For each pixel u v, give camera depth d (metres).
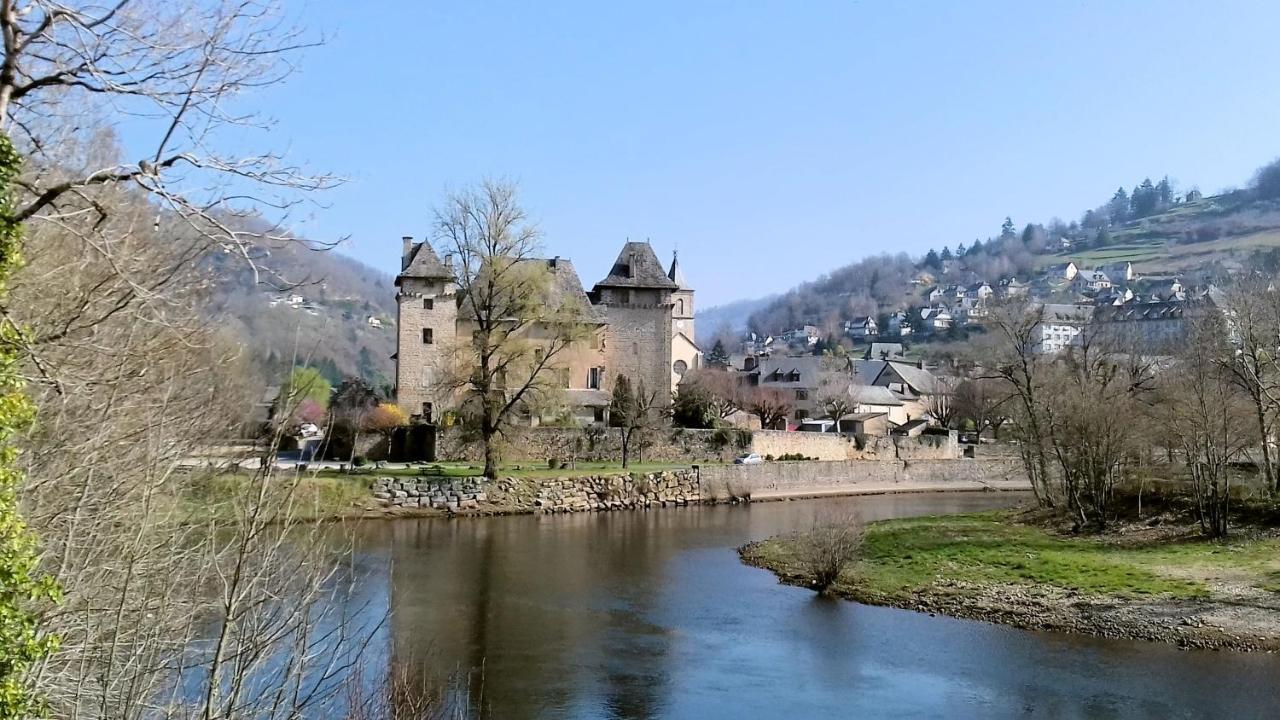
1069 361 57.69
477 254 53.56
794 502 66.62
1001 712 19.91
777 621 27.78
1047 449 51.22
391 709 15.53
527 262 54.19
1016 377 60.44
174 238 14.13
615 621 27.50
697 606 29.77
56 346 11.01
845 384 114.19
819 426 105.81
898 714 19.83
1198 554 35.66
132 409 13.73
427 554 38.00
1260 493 43.94
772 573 35.56
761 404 102.19
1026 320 52.69
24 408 9.45
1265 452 44.53
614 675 22.22
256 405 23.14
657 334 81.38
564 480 56.66
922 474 83.75
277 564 11.54
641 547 42.00
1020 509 53.34
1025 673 22.48
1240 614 27.05
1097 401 45.03
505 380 54.12
